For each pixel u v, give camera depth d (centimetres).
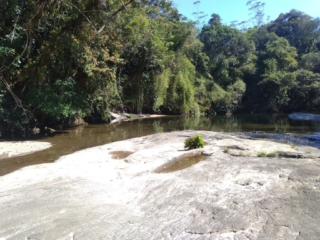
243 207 391
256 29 5959
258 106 4262
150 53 2212
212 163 637
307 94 3947
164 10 2633
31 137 1225
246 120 2439
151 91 2622
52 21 1198
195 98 3538
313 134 1298
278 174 525
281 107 4175
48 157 838
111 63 1642
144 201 451
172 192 472
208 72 4338
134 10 1742
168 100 2948
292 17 5966
